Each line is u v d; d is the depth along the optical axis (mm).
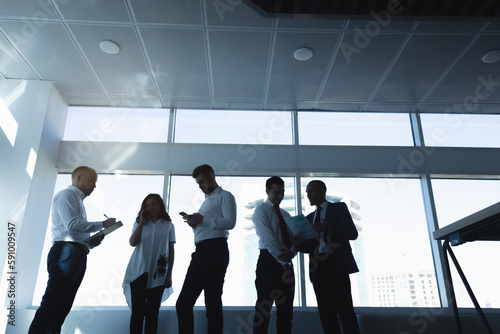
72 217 2508
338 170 4129
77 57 3510
